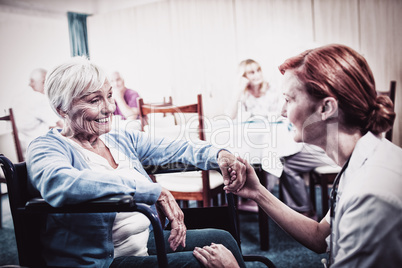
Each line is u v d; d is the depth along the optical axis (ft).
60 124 11.03
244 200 8.41
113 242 3.10
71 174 2.55
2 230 8.14
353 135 2.24
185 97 15.02
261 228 6.35
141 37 15.62
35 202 2.59
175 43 14.98
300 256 6.06
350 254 1.98
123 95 14.10
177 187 6.36
